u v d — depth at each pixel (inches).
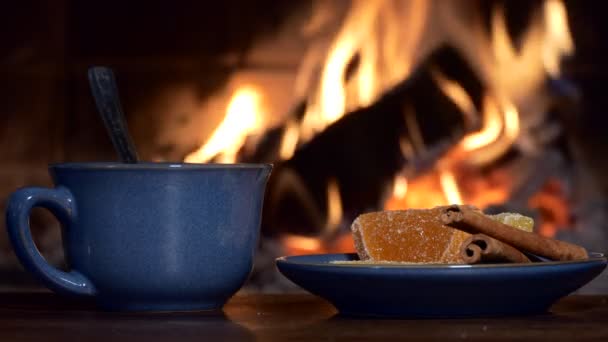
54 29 83.8
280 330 27.4
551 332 27.0
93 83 30.3
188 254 29.6
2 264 80.7
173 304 30.0
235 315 29.7
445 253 30.3
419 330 27.3
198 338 26.5
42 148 84.1
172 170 29.4
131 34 83.4
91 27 83.7
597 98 83.5
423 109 83.7
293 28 83.5
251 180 30.3
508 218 30.9
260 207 30.9
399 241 30.7
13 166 84.0
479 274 27.7
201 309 30.3
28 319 29.1
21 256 29.5
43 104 84.1
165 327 27.9
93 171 29.3
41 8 83.7
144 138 83.4
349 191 83.0
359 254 31.1
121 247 29.5
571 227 81.6
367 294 28.5
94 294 29.9
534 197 82.4
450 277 27.8
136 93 83.5
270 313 30.1
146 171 29.3
